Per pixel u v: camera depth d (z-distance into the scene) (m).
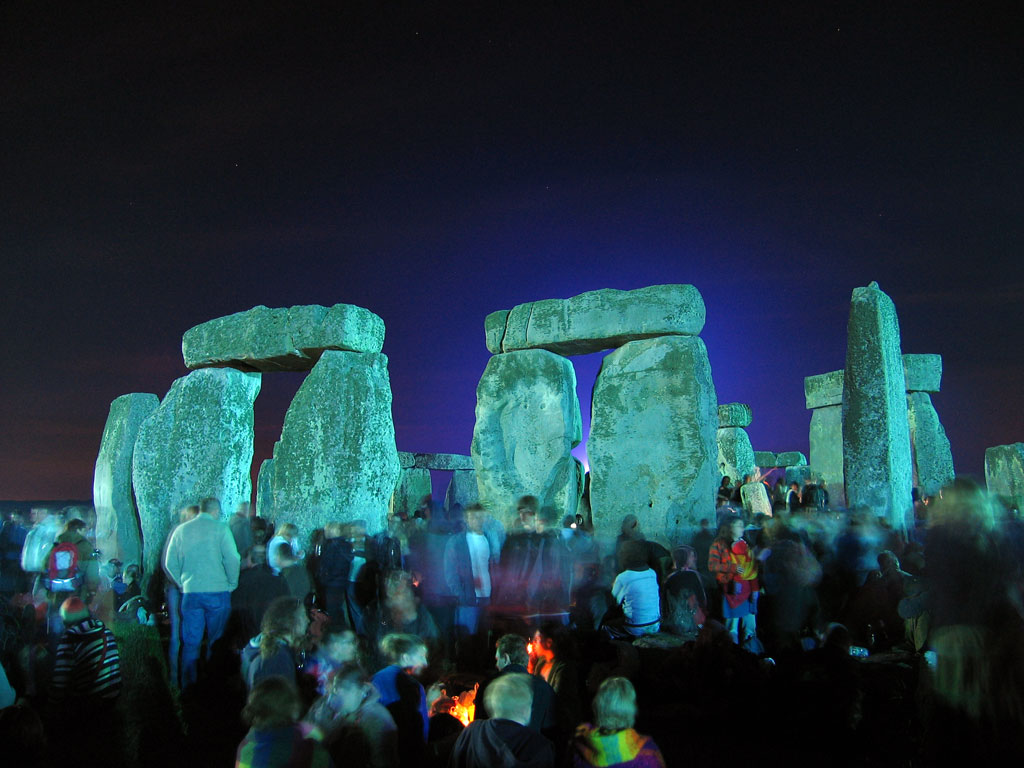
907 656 6.13
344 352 9.77
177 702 6.19
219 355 10.38
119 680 5.79
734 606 6.88
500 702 3.61
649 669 6.06
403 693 4.20
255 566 6.78
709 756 4.97
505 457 10.28
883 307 10.53
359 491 9.24
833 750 4.98
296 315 9.91
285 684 3.50
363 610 6.96
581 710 4.93
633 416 9.50
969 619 3.27
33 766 3.78
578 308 10.03
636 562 6.69
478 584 6.73
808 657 5.66
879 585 6.94
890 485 9.77
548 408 10.12
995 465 16.06
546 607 7.00
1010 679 3.16
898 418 10.59
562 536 8.05
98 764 5.01
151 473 10.45
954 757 3.28
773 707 5.50
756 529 9.24
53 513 10.53
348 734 3.75
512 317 10.62
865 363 10.25
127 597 9.13
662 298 9.55
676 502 9.06
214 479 10.09
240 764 3.32
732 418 17.86
